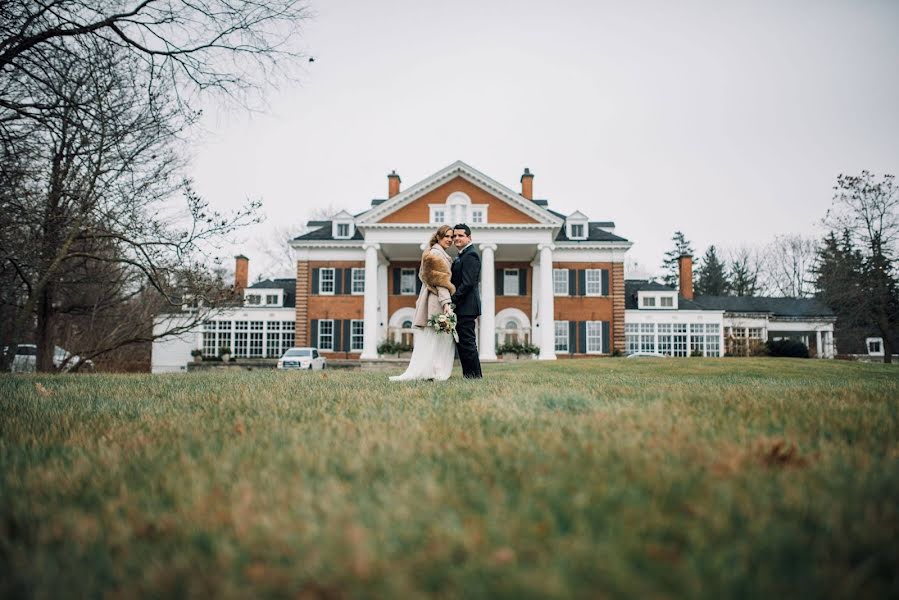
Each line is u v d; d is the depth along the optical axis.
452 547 1.51
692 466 2.25
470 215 33.53
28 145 9.98
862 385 6.86
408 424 3.36
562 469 2.22
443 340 7.07
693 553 1.45
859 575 1.32
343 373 10.49
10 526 1.82
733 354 38.75
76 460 2.66
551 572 1.34
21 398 5.57
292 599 1.31
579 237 37.62
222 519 1.80
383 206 33.12
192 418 3.93
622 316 36.44
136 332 19.50
